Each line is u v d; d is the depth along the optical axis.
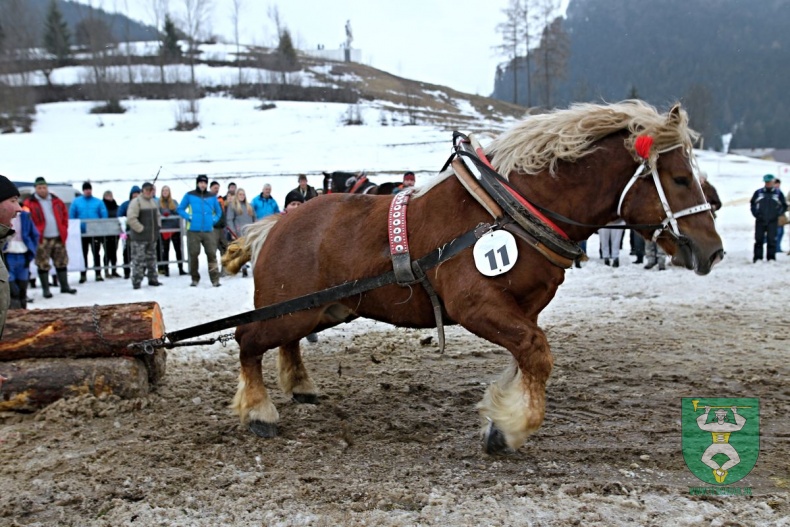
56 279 12.55
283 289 4.73
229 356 7.02
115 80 53.16
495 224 4.07
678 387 5.66
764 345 6.97
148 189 12.01
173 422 5.07
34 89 52.31
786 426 4.75
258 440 4.69
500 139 4.38
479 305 4.03
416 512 3.59
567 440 4.56
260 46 80.06
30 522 3.64
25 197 12.06
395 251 4.28
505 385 4.29
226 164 32.62
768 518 3.44
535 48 62.28
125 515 3.64
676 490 3.78
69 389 5.29
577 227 4.22
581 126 4.15
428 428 4.86
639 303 9.38
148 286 12.20
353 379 6.10
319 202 4.86
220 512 3.66
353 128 44.22
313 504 3.72
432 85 72.19
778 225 13.93
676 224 4.04
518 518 3.49
